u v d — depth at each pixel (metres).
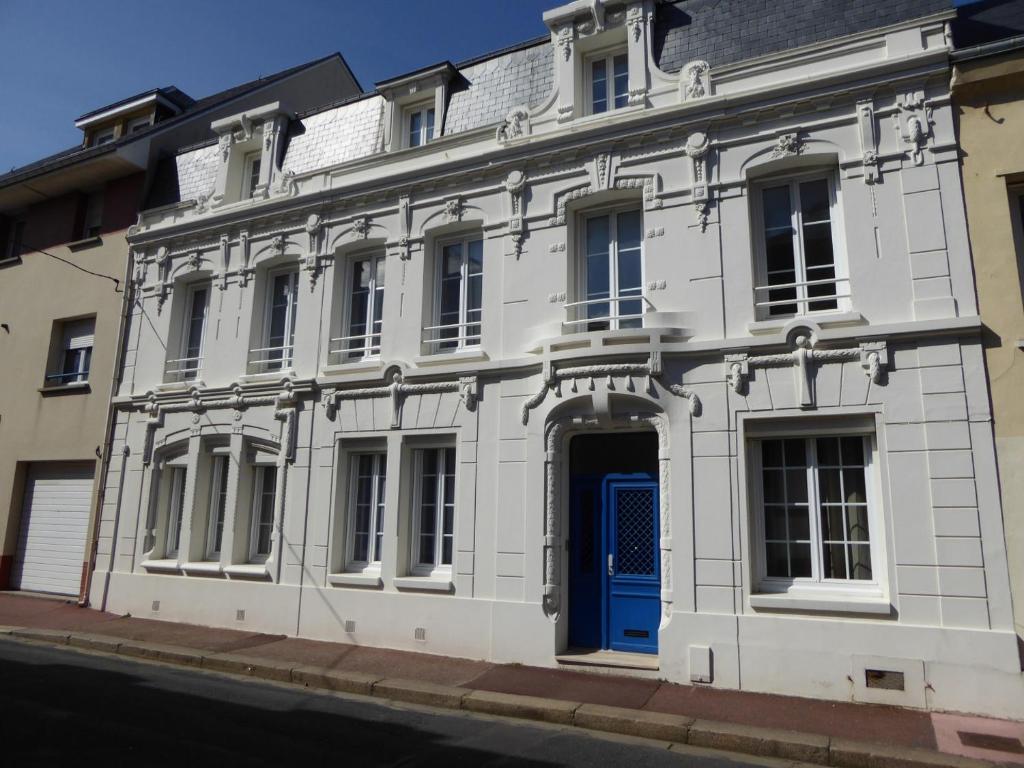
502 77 11.71
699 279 9.24
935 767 5.91
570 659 8.92
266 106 13.64
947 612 7.43
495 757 6.14
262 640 10.71
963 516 7.54
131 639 10.69
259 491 12.32
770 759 6.35
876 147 8.64
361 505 11.30
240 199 13.98
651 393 9.08
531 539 9.48
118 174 15.34
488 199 10.88
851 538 8.26
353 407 11.29
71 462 14.68
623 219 10.23
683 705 7.48
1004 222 8.04
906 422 7.94
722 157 9.41
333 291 12.00
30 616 12.48
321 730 6.73
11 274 16.62
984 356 7.81
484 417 10.20
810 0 9.69
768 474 8.75
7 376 15.90
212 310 13.24
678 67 10.07
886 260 8.38
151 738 6.24
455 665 9.20
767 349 8.68
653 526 9.38
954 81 8.38
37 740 6.06
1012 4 9.14
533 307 10.20
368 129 12.84
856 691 7.58
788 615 8.06
